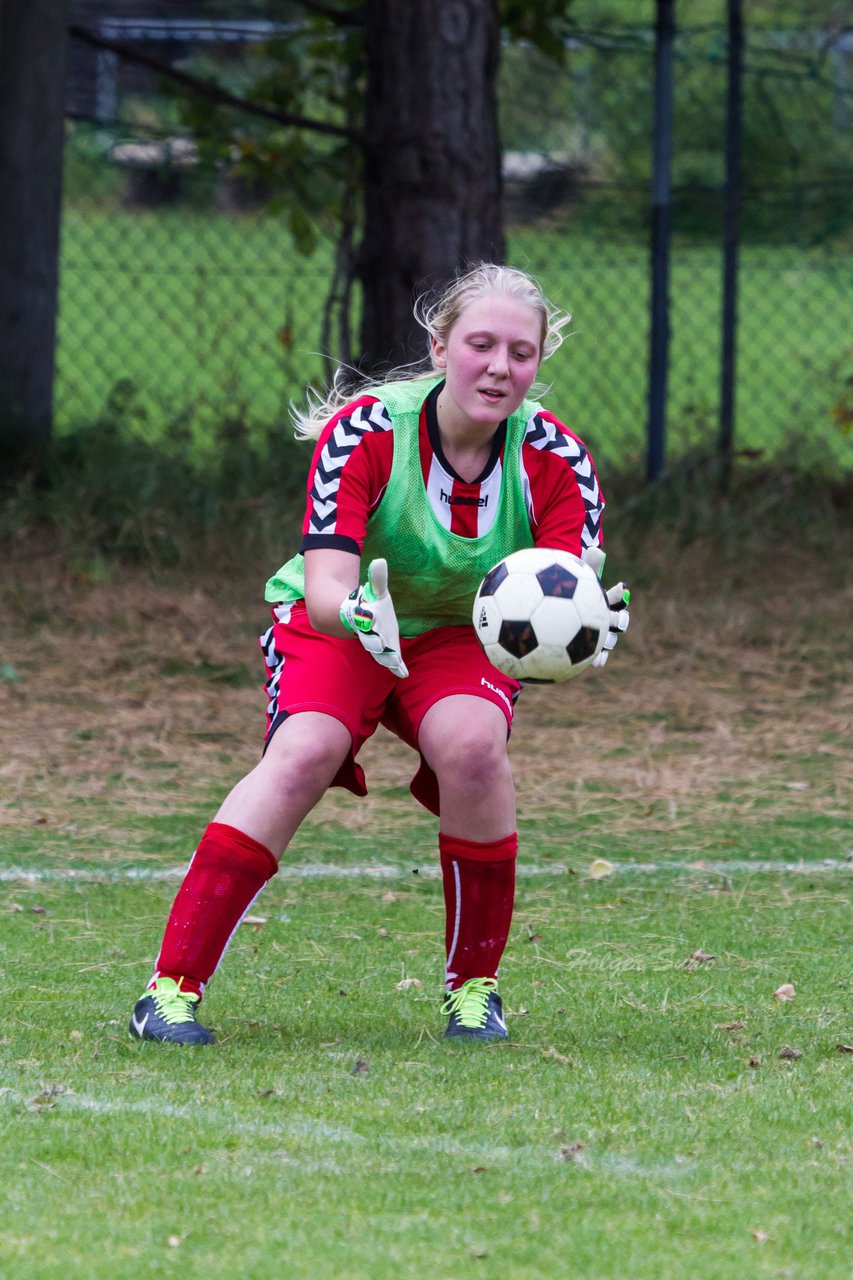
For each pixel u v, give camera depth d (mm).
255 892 12586
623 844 19578
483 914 12797
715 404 51125
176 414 36812
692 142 39781
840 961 15016
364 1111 10719
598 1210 9102
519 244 53969
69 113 36312
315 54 35656
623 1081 11477
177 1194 9266
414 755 23844
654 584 31984
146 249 65438
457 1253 8539
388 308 32344
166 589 30812
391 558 12836
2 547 32125
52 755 23000
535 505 12992
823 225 39000
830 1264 8484
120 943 15352
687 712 26062
